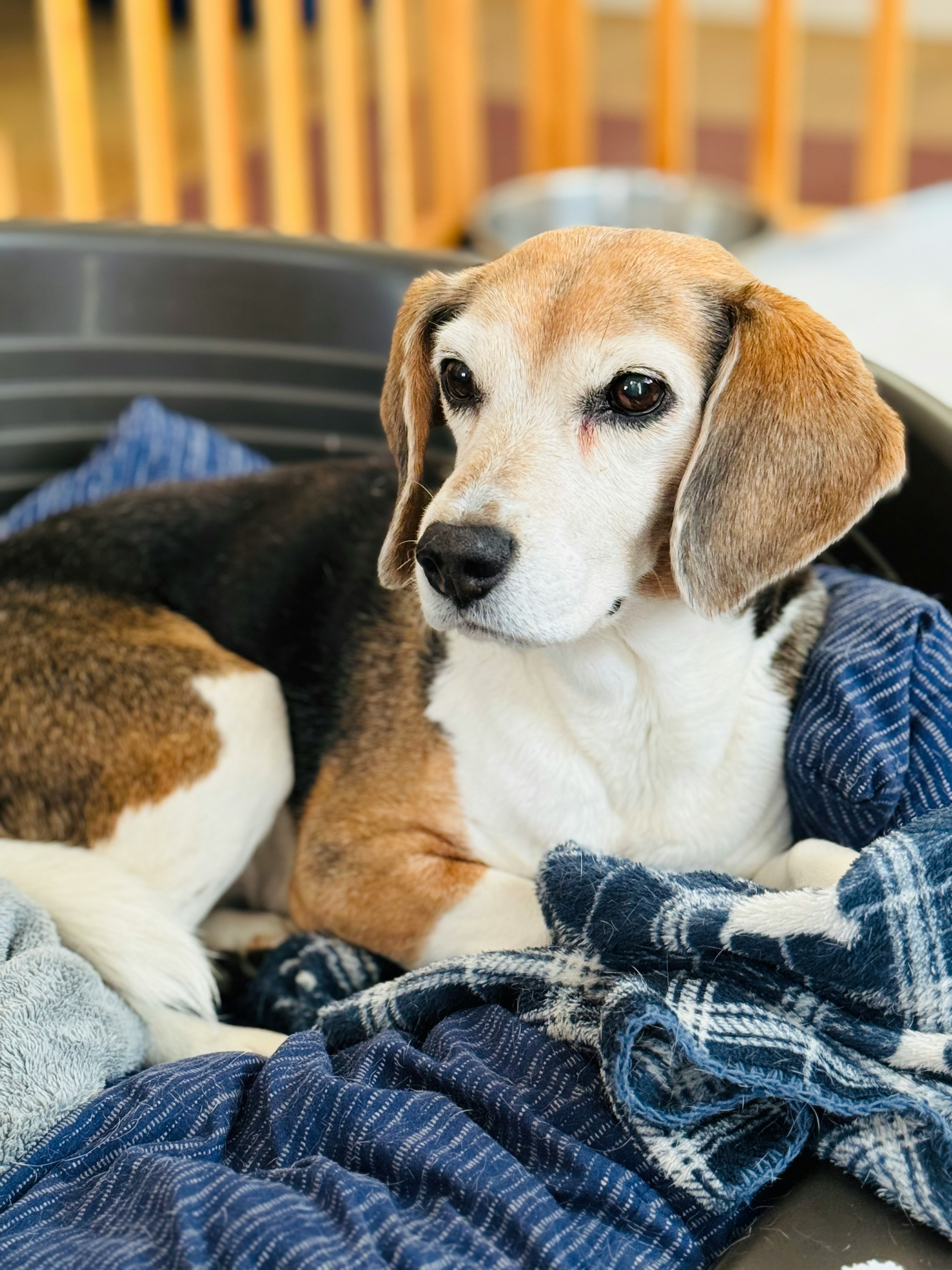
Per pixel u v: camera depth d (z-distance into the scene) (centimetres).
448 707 65
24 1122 57
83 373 90
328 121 125
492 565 55
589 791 64
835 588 68
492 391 58
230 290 89
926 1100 53
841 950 56
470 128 152
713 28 279
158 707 68
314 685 71
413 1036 61
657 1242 52
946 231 126
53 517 76
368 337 88
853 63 250
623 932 58
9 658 70
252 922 74
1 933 61
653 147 151
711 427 57
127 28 99
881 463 57
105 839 68
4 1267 52
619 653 61
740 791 64
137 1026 64
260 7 112
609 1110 56
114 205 171
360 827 67
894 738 62
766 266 121
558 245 59
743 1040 54
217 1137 57
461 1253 51
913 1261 51
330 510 73
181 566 74
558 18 149
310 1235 51
